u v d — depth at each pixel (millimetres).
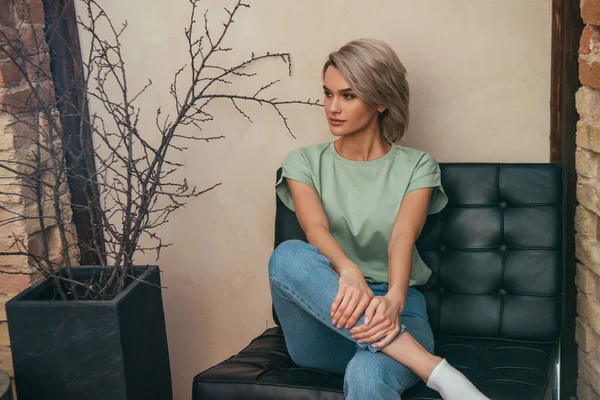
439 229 2051
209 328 2510
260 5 2223
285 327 1832
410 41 2168
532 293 1976
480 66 2148
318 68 2238
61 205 2316
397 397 1621
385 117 1978
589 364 2105
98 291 1982
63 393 1867
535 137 2162
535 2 2082
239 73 2277
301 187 1965
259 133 2320
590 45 1925
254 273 2436
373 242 1956
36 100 2182
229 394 1756
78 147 2348
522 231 1987
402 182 1952
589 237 2045
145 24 2291
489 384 1691
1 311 2201
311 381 1753
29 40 2162
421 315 1905
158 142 2371
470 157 2213
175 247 2449
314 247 1788
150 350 2018
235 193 2379
